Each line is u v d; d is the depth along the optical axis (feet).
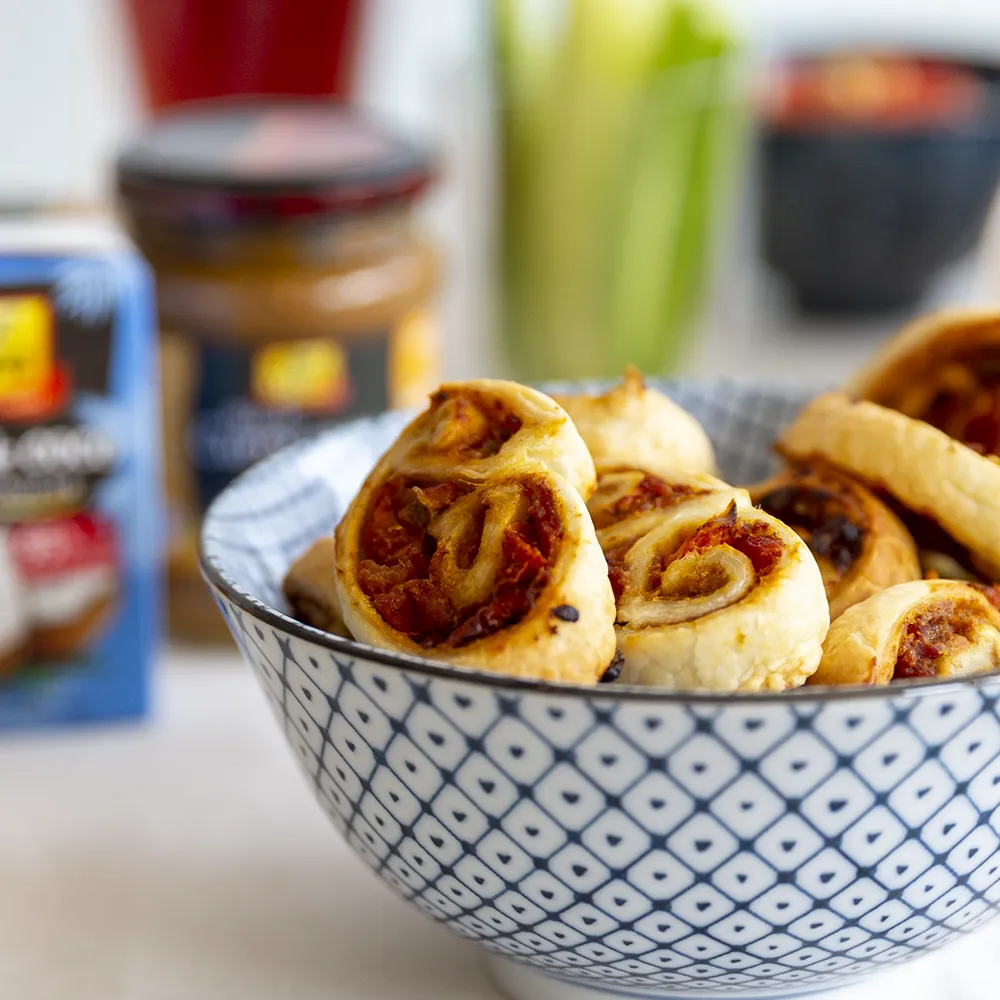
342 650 1.13
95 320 1.54
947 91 2.18
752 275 2.34
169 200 1.62
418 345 1.70
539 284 2.03
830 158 2.10
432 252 1.72
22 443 1.54
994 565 1.23
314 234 1.63
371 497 1.21
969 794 1.13
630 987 1.22
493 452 1.20
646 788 1.11
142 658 1.58
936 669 1.20
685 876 1.14
